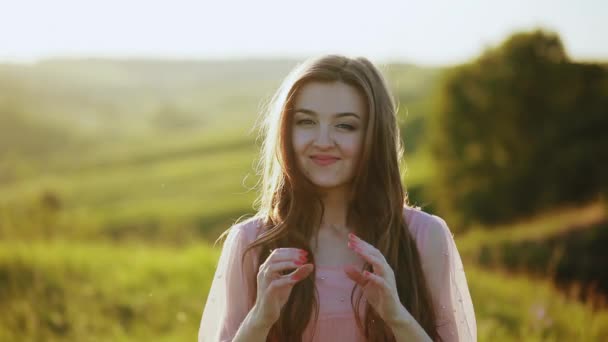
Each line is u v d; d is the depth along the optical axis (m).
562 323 5.84
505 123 17.33
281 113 2.18
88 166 37.00
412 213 2.30
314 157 2.15
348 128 2.16
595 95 17.05
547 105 17.22
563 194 16.91
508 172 17.34
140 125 51.28
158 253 8.95
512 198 17.36
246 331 1.93
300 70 2.19
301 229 2.19
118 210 25.25
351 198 2.21
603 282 10.86
